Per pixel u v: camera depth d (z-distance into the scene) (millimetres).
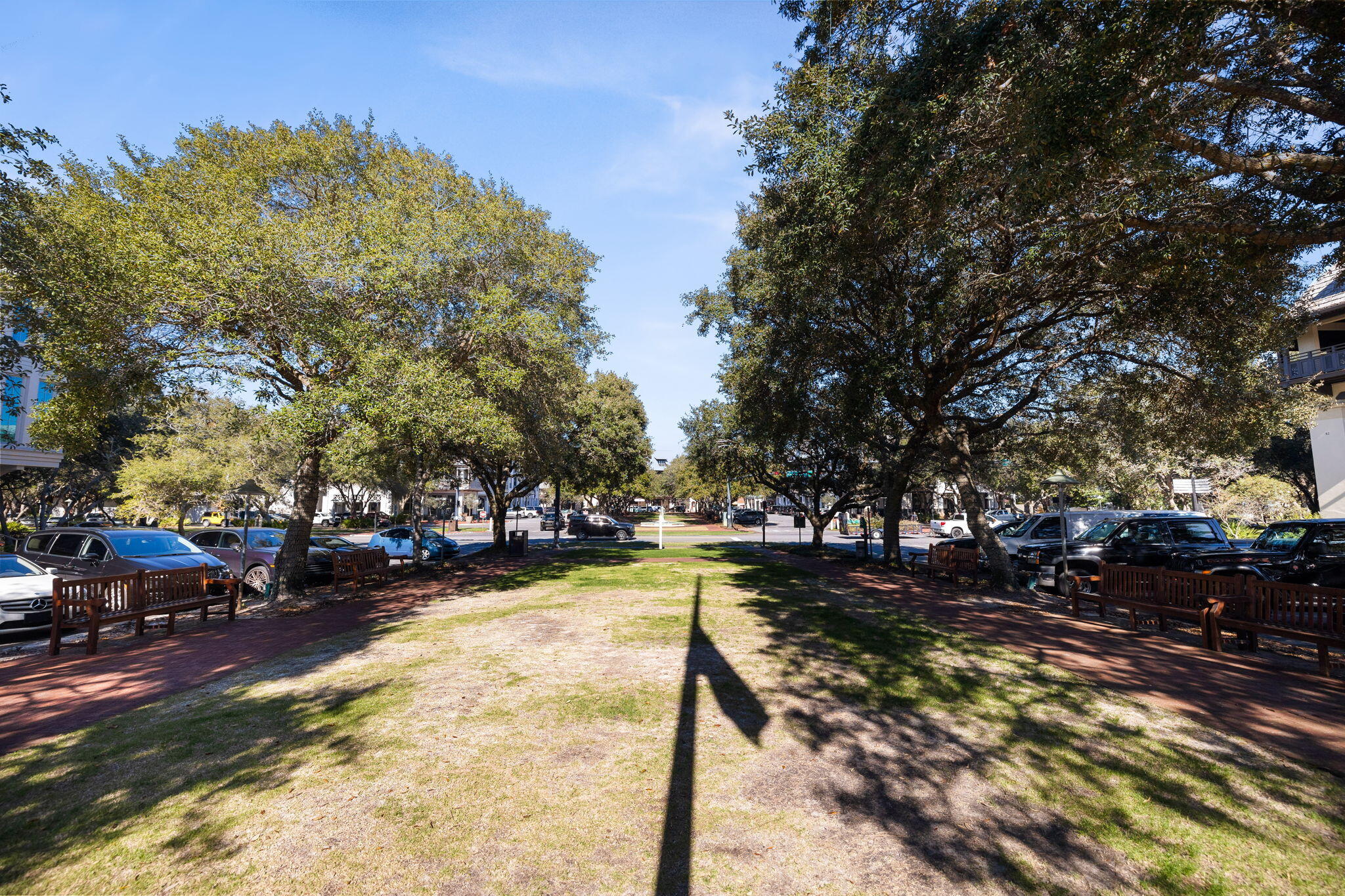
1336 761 4457
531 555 23625
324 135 13359
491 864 3232
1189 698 5902
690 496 73812
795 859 3283
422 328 12578
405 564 18094
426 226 11688
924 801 3904
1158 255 7801
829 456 23734
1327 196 6738
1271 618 7332
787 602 11398
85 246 9406
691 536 39438
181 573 9930
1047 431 16297
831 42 8781
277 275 9609
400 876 3121
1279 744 4766
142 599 9109
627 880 3094
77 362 9695
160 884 3064
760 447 20109
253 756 4594
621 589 13148
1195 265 7656
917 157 7289
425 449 15281
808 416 16109
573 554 23812
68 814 3770
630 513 84938
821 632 8703
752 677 6551
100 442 31234
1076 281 10516
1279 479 36406
